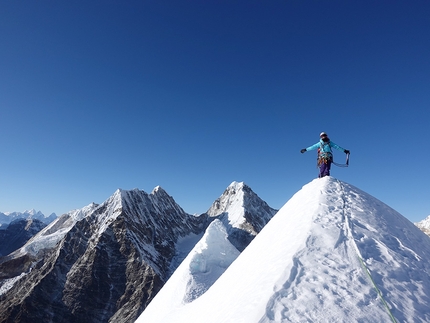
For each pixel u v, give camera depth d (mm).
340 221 10836
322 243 9453
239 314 7473
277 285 7688
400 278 8203
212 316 9711
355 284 7668
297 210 13469
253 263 11625
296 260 8641
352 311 6742
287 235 11133
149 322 23047
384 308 6953
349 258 8742
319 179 16250
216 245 27984
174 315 17641
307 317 6566
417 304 7293
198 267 24859
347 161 17094
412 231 12133
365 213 11773
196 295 21281
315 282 7711
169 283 27047
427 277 8625
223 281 14133
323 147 17453
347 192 13891
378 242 9797
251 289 8703
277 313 6742
